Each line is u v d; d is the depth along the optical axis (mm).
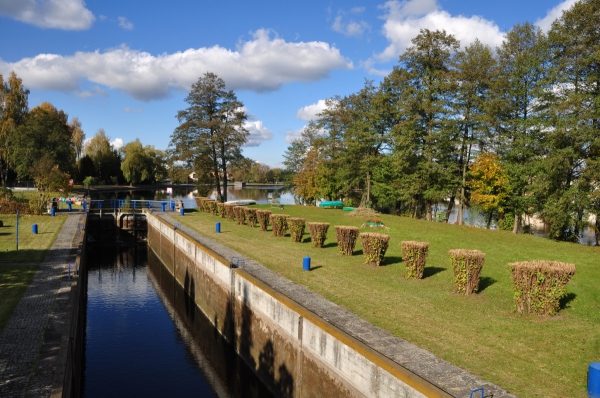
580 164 28172
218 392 15164
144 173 101812
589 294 14547
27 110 75938
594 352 10055
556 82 28625
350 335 10828
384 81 39688
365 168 40781
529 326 11664
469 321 12070
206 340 20141
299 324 12375
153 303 26047
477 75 33438
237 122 46906
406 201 39344
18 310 15336
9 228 33656
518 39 33250
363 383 9492
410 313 12781
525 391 8336
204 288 23109
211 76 46625
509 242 25047
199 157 45625
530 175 30328
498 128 33750
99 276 33031
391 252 22125
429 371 9109
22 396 9789
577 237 29078
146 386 15531
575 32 26766
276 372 13977
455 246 23906
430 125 35875
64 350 11641
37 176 56844
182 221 37469
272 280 16688
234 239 26906
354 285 15906
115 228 47250
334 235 27531
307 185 49938
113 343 19656
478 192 33656
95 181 93438
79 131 99000
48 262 22875
